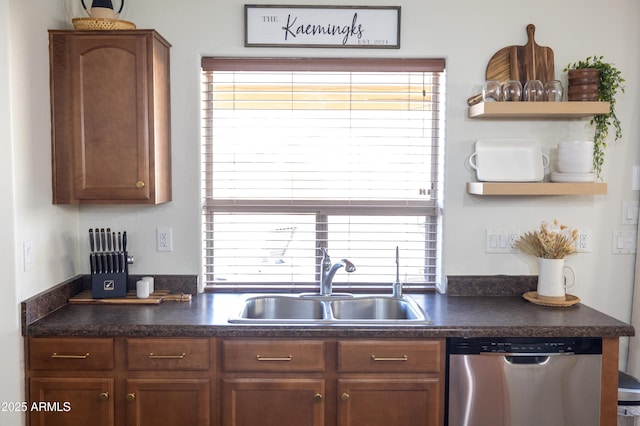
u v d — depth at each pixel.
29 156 2.18
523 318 2.26
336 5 2.60
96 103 2.33
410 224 2.78
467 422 2.14
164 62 2.53
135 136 2.34
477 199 2.68
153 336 2.12
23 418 2.12
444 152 2.67
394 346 2.13
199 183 2.65
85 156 2.35
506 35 2.62
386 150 2.74
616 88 2.64
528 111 2.41
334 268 2.59
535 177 2.61
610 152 2.66
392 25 2.60
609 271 2.70
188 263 2.68
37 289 2.25
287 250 2.78
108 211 2.66
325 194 2.76
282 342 2.12
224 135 2.72
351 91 2.71
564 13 2.62
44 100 2.30
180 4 2.59
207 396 2.13
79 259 2.67
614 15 2.62
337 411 2.14
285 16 2.60
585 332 2.12
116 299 2.49
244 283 2.78
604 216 2.68
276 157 2.73
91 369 2.12
